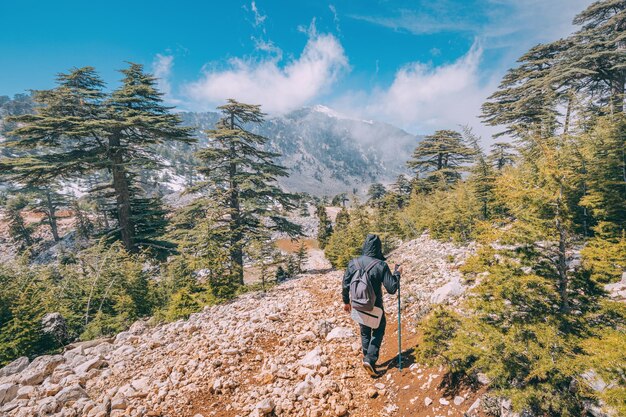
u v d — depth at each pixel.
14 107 160.00
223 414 3.86
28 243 52.97
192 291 11.34
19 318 8.80
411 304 6.53
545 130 8.16
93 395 4.66
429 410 3.33
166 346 6.02
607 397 2.17
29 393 4.95
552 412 2.71
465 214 10.66
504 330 3.16
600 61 17.61
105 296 12.11
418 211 20.20
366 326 4.18
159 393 4.32
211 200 19.97
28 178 22.39
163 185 117.62
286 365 4.81
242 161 20.53
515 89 21.56
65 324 10.18
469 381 3.43
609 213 5.13
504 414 2.84
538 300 3.11
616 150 6.06
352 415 3.63
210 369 4.81
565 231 3.21
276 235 66.75
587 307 2.97
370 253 4.24
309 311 7.36
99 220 53.59
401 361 4.37
